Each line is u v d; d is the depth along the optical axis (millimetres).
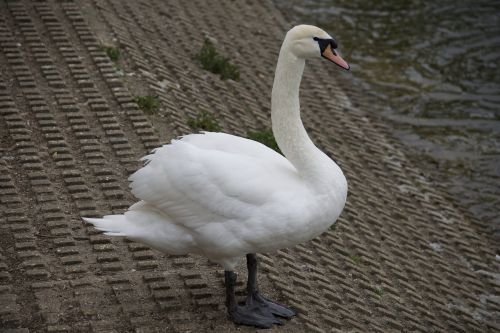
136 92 11336
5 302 7039
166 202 6832
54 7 13398
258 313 7270
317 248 9000
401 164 12219
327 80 14406
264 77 13398
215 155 6855
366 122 13258
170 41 13430
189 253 7816
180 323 7023
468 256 10203
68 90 10984
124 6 14328
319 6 17672
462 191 11930
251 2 16781
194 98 11727
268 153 7172
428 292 9070
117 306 7176
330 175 6918
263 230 6719
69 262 7723
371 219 10125
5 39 12031
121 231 6852
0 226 8156
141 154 9797
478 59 16141
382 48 16250
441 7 18266
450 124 13812
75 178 9102
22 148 9586
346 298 8227
